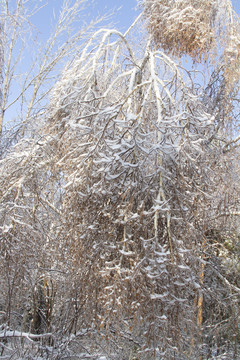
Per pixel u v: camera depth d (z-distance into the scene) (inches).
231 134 242.8
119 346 201.2
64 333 199.8
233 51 241.0
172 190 133.6
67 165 153.6
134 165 126.0
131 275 114.5
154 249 113.2
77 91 165.9
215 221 254.7
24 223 161.5
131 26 204.8
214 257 279.0
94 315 133.5
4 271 161.3
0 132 279.6
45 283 254.7
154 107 192.9
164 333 117.7
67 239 148.3
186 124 136.7
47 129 186.1
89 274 133.6
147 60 201.6
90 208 136.6
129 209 125.0
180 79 171.2
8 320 181.0
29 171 181.8
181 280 122.4
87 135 149.9
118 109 139.9
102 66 194.9
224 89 254.4
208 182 162.1
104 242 127.9
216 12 242.5
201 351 233.3
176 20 223.0
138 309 118.3
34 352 217.9
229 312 264.2
